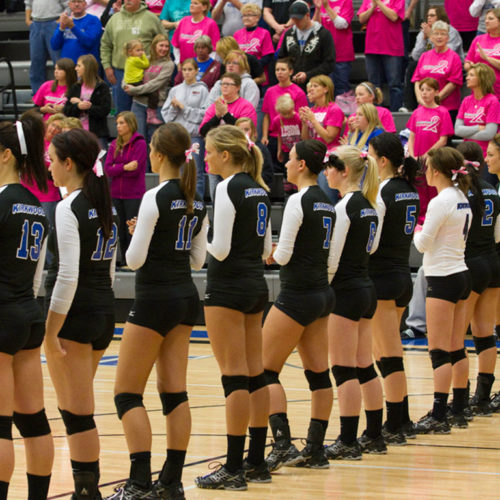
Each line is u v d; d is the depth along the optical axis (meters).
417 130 26.02
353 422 12.95
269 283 26.11
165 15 32.69
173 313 10.31
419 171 15.34
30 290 9.12
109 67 30.20
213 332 11.23
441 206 14.22
